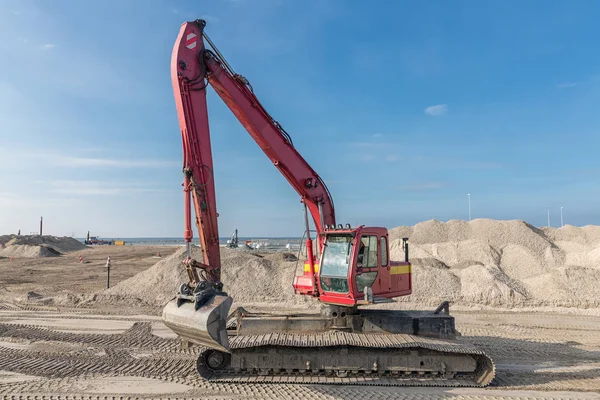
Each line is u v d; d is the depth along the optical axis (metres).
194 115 7.61
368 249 8.47
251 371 7.92
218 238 7.71
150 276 18.12
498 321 12.94
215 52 8.22
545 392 7.35
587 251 20.02
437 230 25.92
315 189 9.49
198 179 7.51
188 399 6.99
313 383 7.61
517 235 23.62
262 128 8.78
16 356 9.27
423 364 7.78
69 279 24.58
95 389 7.38
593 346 10.24
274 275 17.64
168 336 11.05
